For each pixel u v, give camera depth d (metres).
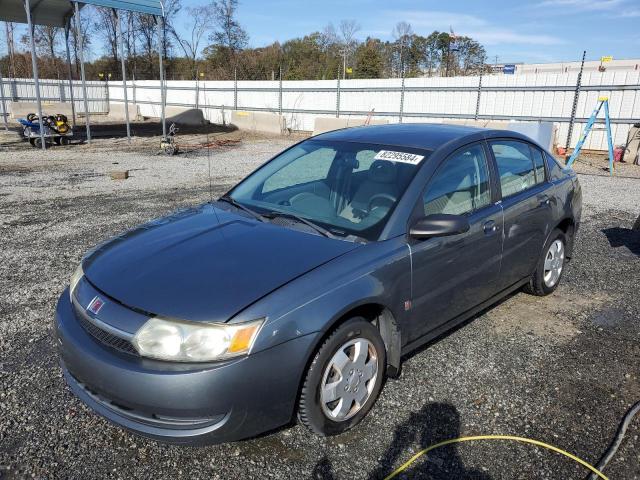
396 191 3.29
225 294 2.53
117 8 16.08
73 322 2.80
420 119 20.34
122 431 2.86
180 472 2.56
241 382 2.38
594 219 7.93
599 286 5.14
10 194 9.23
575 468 2.62
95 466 2.60
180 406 2.35
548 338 4.03
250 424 2.47
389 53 61.22
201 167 12.94
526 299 4.80
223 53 48.31
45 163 13.28
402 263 3.01
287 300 2.52
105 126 25.78
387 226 3.10
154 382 2.35
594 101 16.19
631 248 6.43
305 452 2.71
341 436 2.84
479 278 3.71
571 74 16.53
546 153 4.75
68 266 5.44
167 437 2.41
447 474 2.56
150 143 18.64
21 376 3.37
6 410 3.01
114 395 2.46
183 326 2.40
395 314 3.02
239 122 25.19
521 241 4.12
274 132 23.42
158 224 3.54
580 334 4.11
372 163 3.61
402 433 2.86
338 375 2.74
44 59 43.97
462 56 60.12
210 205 3.86
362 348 2.85
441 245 3.28
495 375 3.47
